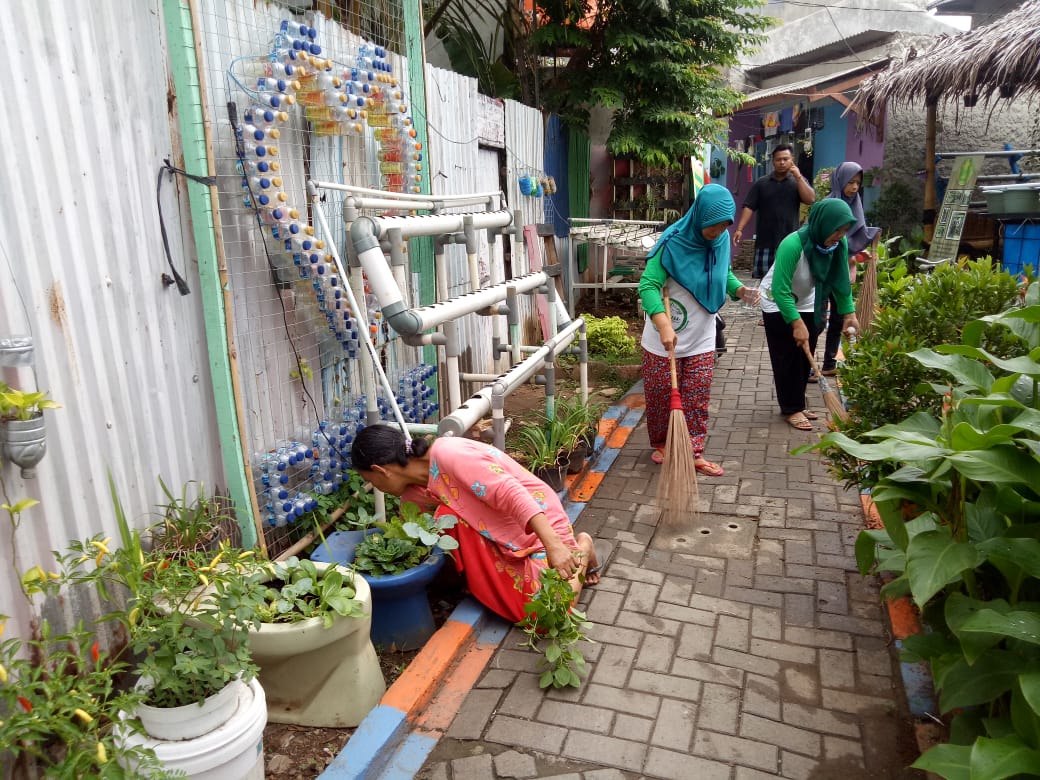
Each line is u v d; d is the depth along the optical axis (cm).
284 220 348
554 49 918
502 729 280
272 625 260
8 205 232
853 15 1485
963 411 253
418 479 336
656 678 306
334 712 282
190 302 319
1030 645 220
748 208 784
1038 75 791
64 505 253
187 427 319
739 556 403
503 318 703
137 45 286
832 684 302
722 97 997
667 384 500
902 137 1231
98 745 193
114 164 276
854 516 444
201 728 216
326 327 409
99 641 262
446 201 460
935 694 286
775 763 262
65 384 254
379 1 485
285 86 340
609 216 1138
